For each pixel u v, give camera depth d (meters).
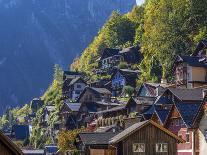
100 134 75.06
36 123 191.62
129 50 190.62
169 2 160.75
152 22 171.12
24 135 185.12
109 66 193.00
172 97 86.50
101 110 131.12
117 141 61.16
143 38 176.38
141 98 109.44
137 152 61.41
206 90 67.19
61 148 95.06
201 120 58.75
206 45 115.69
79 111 141.00
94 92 152.62
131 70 170.75
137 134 61.59
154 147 61.75
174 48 150.38
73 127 140.50
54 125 157.12
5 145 35.38
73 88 183.50
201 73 112.00
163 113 79.50
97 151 71.00
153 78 155.00
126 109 109.56
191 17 151.62
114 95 165.50
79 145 80.88
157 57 157.38
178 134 70.56
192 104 71.50
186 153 68.38
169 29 154.50
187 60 113.00
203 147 58.22
